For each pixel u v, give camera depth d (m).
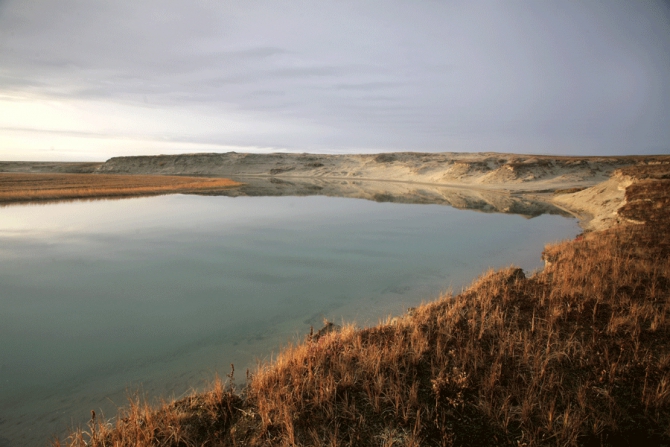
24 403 4.96
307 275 11.20
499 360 4.46
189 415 3.86
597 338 4.93
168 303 8.95
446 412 3.64
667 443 3.09
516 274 8.49
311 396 4.01
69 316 8.17
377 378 4.19
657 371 4.04
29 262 12.98
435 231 19.11
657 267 7.55
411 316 6.46
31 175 75.19
